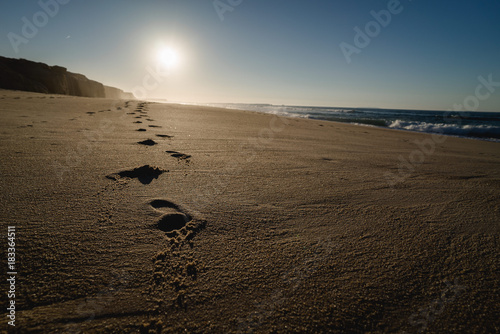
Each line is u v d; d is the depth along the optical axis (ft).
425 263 4.10
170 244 4.15
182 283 3.36
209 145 12.17
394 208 6.22
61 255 3.63
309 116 63.72
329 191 7.09
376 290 3.48
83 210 4.92
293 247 4.34
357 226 5.21
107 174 6.98
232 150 11.50
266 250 4.20
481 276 3.84
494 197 7.29
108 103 34.60
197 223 4.84
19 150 8.70
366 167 10.19
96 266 3.51
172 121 20.83
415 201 6.76
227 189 6.69
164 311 2.97
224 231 4.67
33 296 2.99
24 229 4.13
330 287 3.49
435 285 3.64
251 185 7.15
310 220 5.35
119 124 16.48
